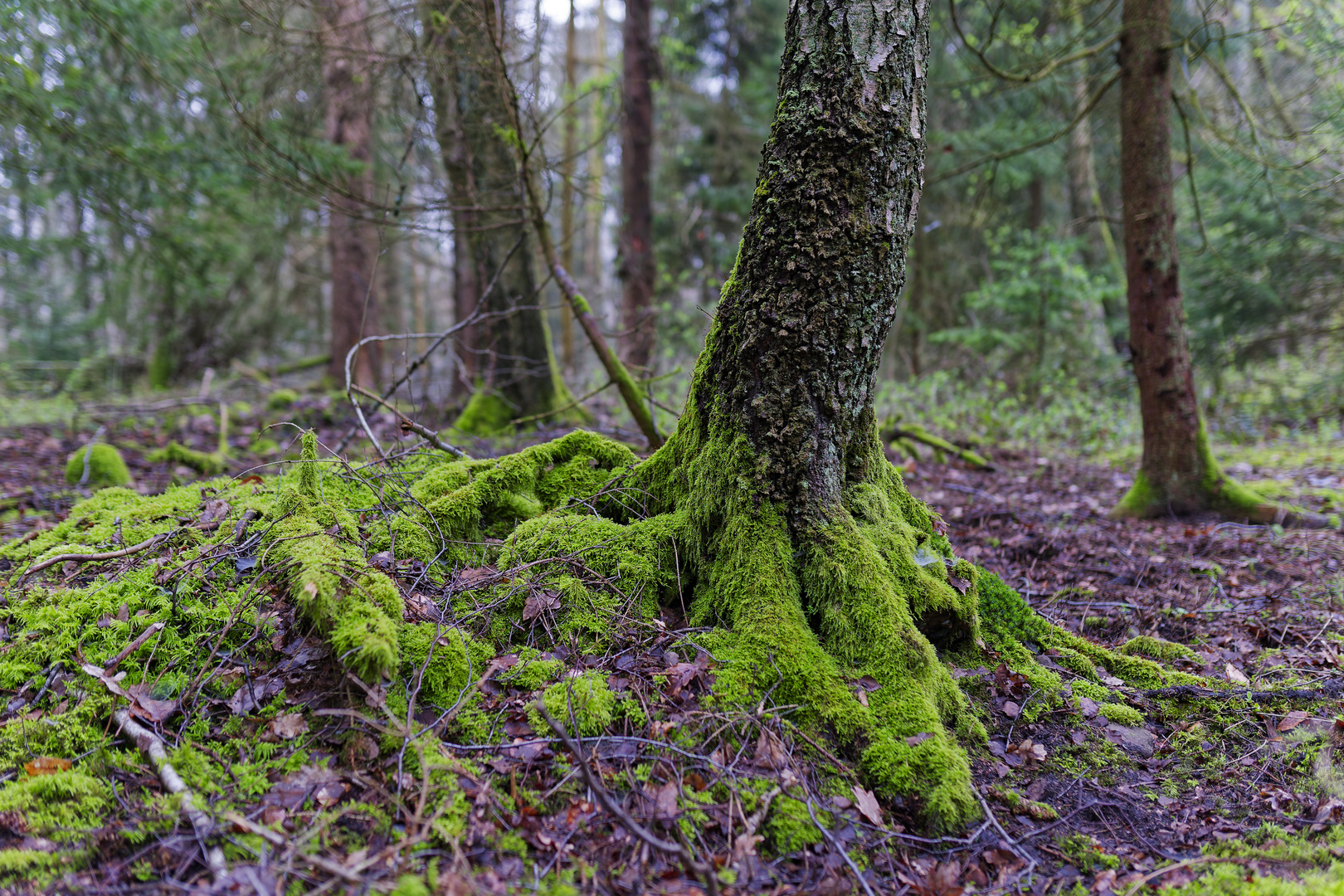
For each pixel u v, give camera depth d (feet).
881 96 8.00
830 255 8.21
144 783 6.51
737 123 47.93
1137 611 12.51
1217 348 36.78
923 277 47.03
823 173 8.09
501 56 15.10
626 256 36.96
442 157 20.57
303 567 8.09
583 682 7.63
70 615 8.02
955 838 6.79
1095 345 38.96
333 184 17.46
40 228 54.03
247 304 50.24
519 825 6.35
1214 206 34.58
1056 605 12.82
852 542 8.67
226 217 33.58
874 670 8.04
